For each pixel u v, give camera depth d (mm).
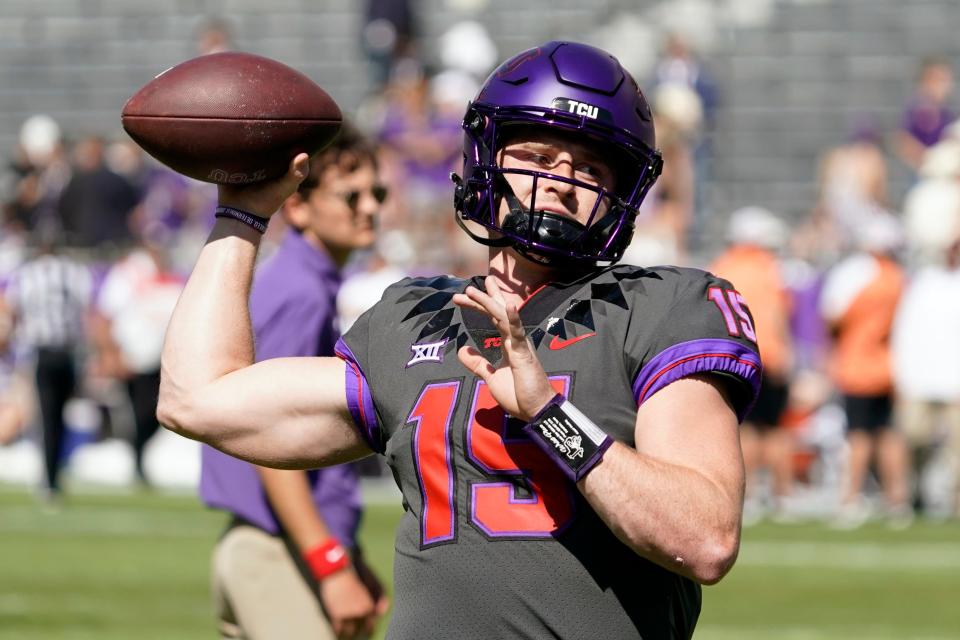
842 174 50562
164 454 47531
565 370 8453
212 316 9320
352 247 14523
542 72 8984
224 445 9227
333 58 67438
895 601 28406
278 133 9281
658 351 8398
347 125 14484
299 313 13695
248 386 9148
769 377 39688
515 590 8258
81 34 70000
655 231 49750
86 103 69375
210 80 9289
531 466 8344
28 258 43875
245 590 13625
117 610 26328
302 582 13633
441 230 50656
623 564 8320
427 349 8906
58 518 38406
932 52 64375
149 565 31359
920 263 44219
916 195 44500
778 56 64750
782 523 39156
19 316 41375
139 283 44531
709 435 8203
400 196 51656
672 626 8523
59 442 41125
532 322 8812
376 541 33469
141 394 44531
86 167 51719
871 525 38688
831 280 40312
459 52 61062
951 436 39594
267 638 13594
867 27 64812
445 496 8516
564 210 8938
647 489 7820
